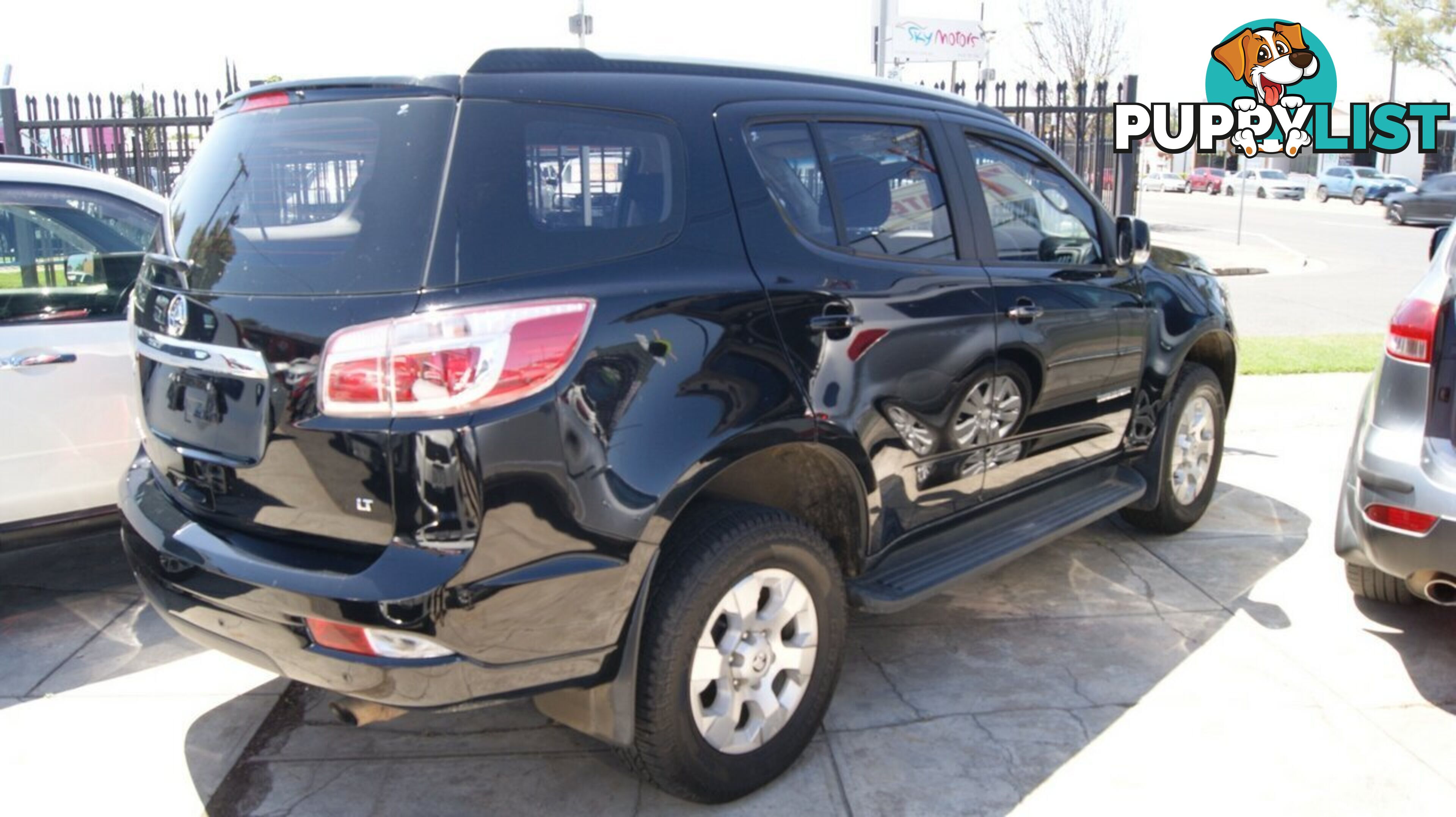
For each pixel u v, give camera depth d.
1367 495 3.65
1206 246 23.23
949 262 3.65
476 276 2.48
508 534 2.46
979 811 3.02
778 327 2.96
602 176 2.78
